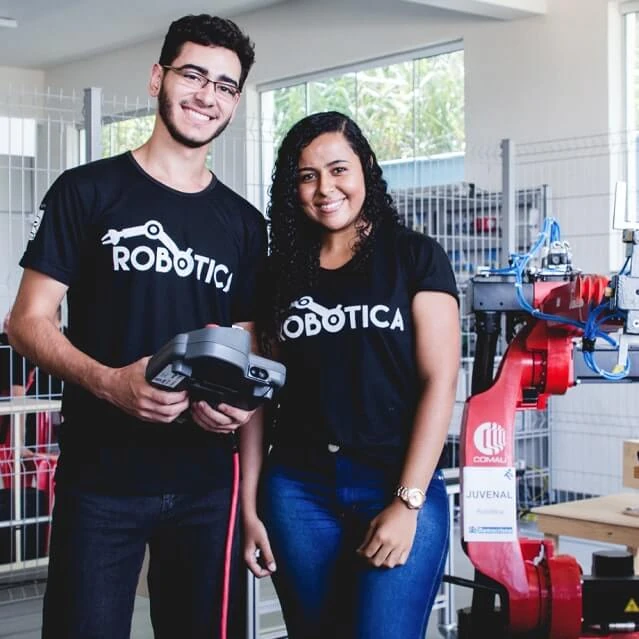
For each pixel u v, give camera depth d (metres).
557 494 6.80
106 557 2.04
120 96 10.94
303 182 2.16
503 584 2.64
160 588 2.16
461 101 8.11
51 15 9.68
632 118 7.04
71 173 2.07
